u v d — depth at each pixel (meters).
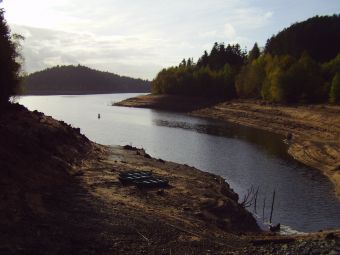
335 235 22.55
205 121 119.62
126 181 35.03
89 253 18.11
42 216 21.33
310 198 41.06
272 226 32.06
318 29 183.75
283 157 63.59
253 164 57.69
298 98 119.44
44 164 32.19
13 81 50.69
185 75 185.88
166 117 130.62
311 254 17.88
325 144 68.25
